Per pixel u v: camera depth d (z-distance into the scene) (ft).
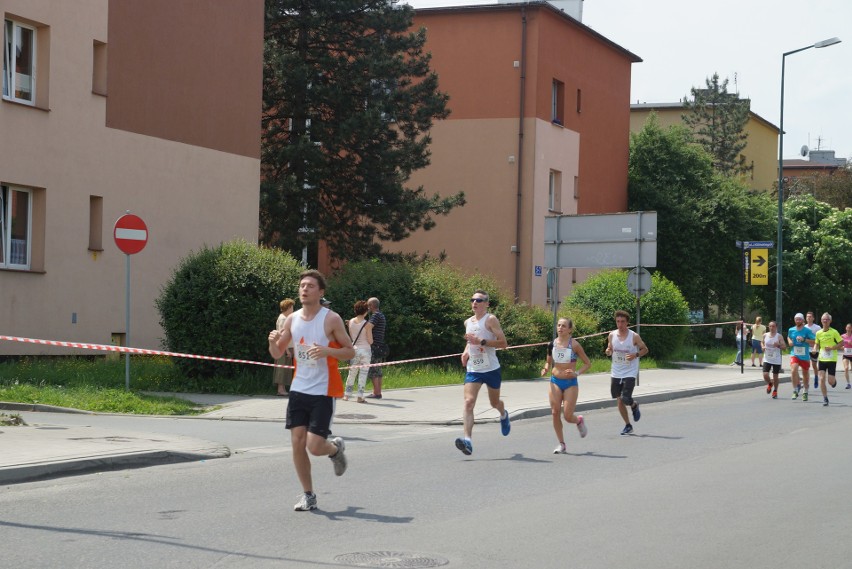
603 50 142.31
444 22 126.72
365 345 59.93
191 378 63.36
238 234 88.63
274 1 105.19
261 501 29.50
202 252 65.10
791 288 182.19
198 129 84.07
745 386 88.17
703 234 152.97
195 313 63.00
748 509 29.25
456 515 27.78
